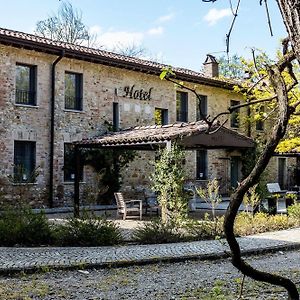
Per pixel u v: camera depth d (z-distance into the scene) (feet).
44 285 22.27
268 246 32.50
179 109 78.38
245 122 74.74
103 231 33.83
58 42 65.57
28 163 59.93
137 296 20.33
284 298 19.13
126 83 69.97
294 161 101.30
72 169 63.93
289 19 7.32
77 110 64.44
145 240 34.71
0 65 56.54
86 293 20.86
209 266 27.53
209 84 79.36
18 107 58.29
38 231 33.78
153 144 48.85
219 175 84.02
